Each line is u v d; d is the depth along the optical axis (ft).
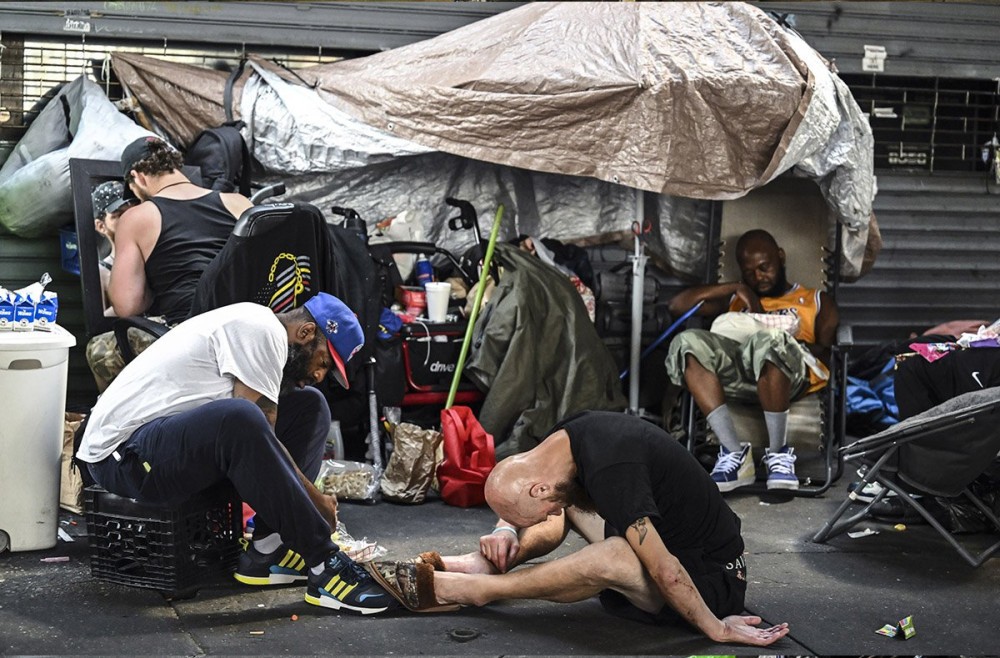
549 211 20.90
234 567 12.82
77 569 13.08
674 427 19.35
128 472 11.80
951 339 21.70
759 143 17.88
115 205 16.16
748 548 14.76
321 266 14.82
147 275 15.16
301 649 10.98
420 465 16.52
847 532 15.49
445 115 18.37
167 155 15.58
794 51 18.40
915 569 13.99
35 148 18.89
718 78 17.71
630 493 10.98
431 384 18.34
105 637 11.14
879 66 22.63
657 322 19.85
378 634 11.43
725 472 17.17
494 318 18.16
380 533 15.02
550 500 11.39
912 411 16.01
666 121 17.72
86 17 20.12
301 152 18.86
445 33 20.75
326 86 19.31
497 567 12.48
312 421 13.24
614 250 21.72
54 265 19.89
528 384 18.10
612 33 18.45
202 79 19.42
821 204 19.97
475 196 20.66
